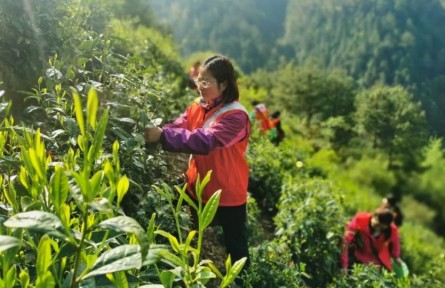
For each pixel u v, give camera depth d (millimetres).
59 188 1028
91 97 995
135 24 15547
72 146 2283
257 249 3742
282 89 66250
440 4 152250
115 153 1536
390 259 5598
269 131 10375
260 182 6551
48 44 3504
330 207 5586
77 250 1065
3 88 3336
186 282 1425
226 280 1444
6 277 1091
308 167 10500
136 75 3020
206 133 2584
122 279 1229
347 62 135500
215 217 2975
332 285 4426
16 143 1961
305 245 4859
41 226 1006
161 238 2678
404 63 121750
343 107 64188
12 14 3375
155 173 3061
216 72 2670
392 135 51156
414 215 39156
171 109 5578
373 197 22531
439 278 7793
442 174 47750
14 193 1424
